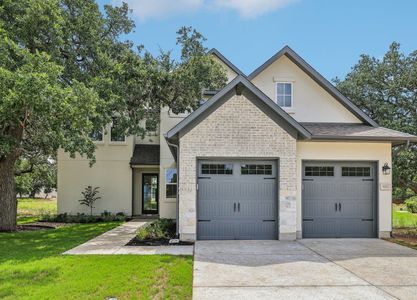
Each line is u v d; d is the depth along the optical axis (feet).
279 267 26.40
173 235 40.24
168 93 47.93
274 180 39.22
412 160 49.90
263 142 38.55
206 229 38.55
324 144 40.55
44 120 36.65
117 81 42.98
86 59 47.26
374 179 41.29
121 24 50.88
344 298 19.83
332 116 47.57
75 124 34.47
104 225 53.98
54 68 33.73
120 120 46.03
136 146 71.36
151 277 23.44
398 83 51.19
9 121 35.83
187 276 23.73
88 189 66.03
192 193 37.78
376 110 53.31
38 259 28.50
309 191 40.63
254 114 38.65
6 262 27.53
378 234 40.42
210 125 38.37
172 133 37.29
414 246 35.12
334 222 40.55
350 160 40.75
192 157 38.06
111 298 19.71
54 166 84.79
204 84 46.62
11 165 47.80
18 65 35.14
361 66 56.24
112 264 26.63
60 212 65.98
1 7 37.32
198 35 47.11
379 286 22.00
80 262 27.30
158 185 70.38
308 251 32.32
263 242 36.81
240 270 25.46
